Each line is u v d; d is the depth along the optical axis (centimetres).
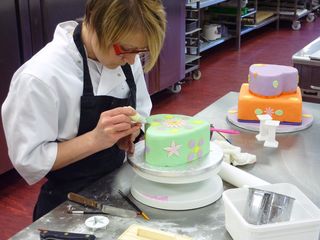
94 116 134
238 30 579
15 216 255
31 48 272
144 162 124
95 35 118
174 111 398
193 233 111
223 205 123
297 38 642
